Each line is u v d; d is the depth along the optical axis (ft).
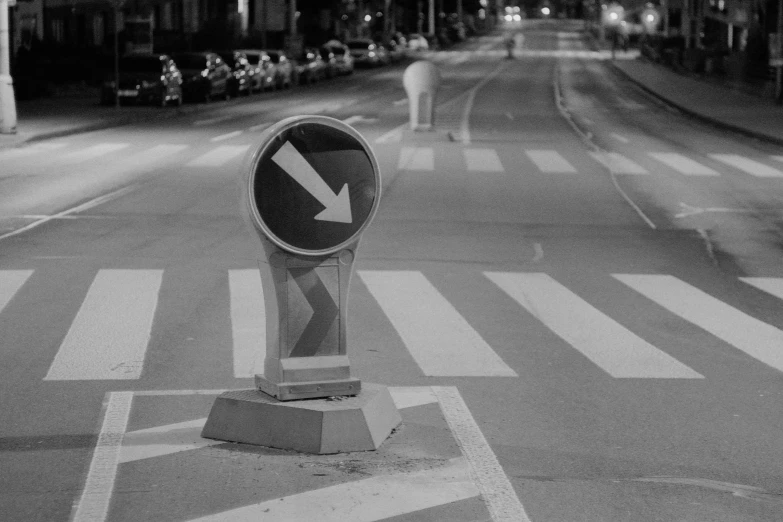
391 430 22.63
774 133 105.60
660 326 34.24
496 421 24.00
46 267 41.55
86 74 159.63
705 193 66.80
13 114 91.81
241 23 256.93
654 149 93.66
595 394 26.40
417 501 18.99
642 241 50.70
